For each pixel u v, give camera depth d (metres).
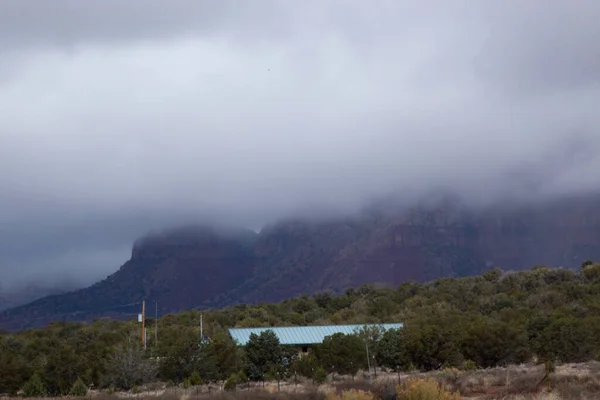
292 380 55.84
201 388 47.31
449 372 44.31
